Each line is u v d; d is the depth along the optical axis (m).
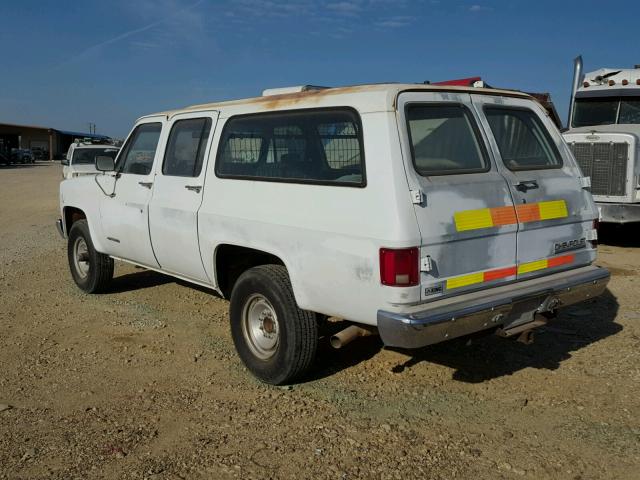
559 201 4.60
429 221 3.79
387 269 3.71
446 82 7.53
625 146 9.43
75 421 4.18
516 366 5.03
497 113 4.57
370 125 3.94
